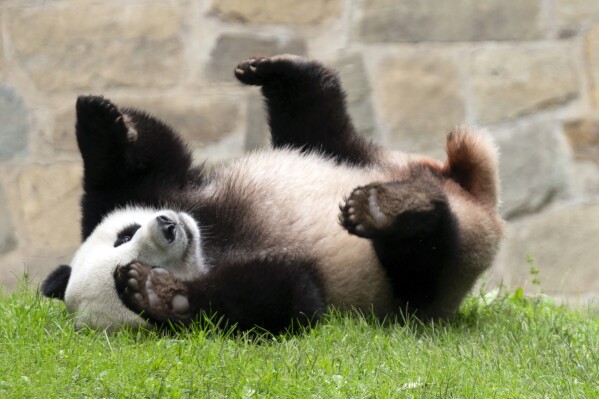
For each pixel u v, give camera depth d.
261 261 12.06
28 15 19.72
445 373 10.39
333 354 10.91
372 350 11.21
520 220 19.17
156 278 11.52
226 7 19.34
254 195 13.19
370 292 12.84
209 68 19.39
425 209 11.97
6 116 19.61
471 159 13.62
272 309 11.78
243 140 19.30
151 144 13.35
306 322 11.88
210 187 13.39
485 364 10.88
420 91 19.28
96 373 10.19
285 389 9.90
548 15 19.30
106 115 12.99
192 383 9.91
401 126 19.25
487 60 19.31
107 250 12.18
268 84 14.48
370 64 19.31
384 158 14.20
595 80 19.20
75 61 19.62
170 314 11.53
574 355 11.27
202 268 12.25
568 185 19.17
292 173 13.48
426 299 12.95
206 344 11.00
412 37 19.33
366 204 11.83
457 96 19.31
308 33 19.31
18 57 19.70
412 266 12.59
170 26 19.42
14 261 19.38
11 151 19.58
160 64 19.45
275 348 11.10
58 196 19.53
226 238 12.86
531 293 17.62
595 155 19.17
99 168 13.23
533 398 9.89
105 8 19.59
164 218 11.84
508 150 19.22
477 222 13.16
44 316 12.01
